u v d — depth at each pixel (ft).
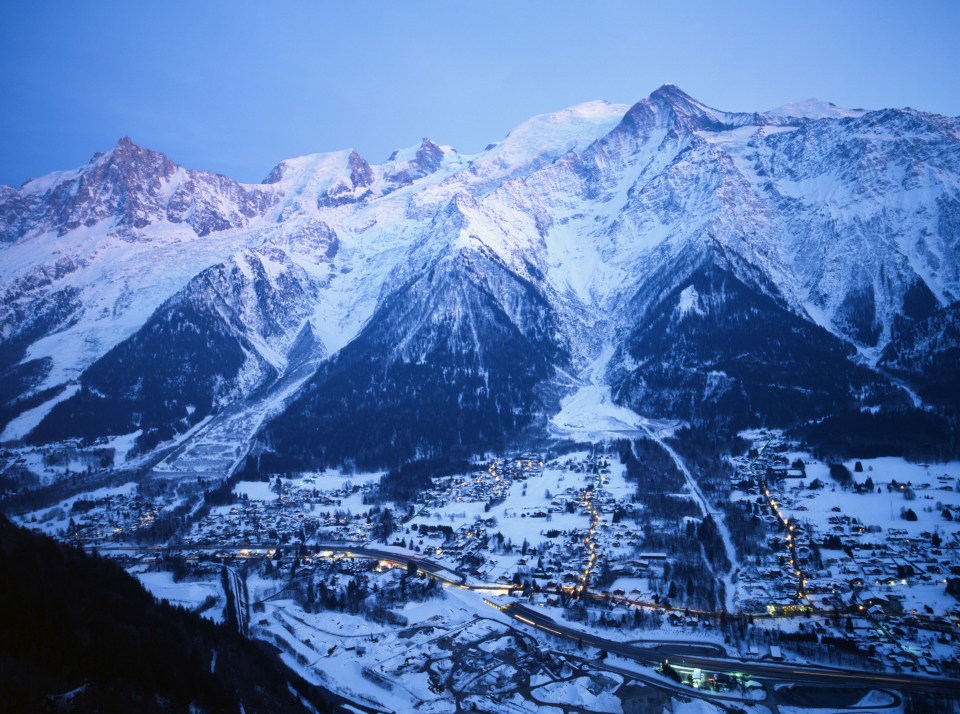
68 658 476.13
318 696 596.70
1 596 508.53
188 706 483.51
